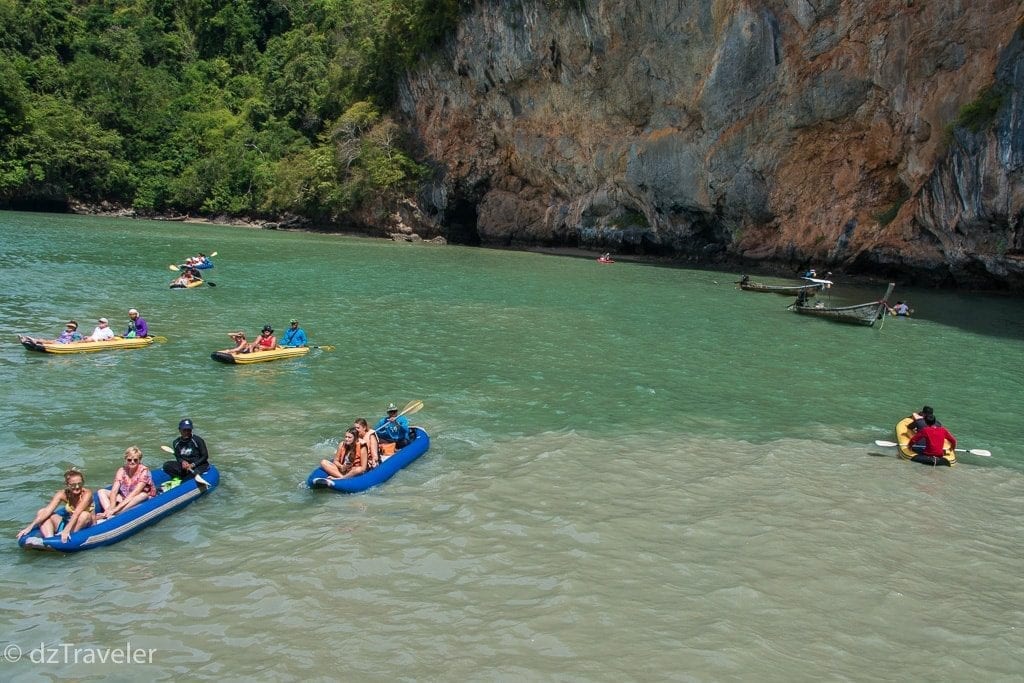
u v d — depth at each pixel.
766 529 10.38
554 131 51.94
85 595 8.38
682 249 46.53
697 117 42.09
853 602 8.66
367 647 7.51
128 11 83.06
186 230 57.78
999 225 29.36
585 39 45.78
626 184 47.38
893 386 18.91
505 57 51.75
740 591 8.74
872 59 35.31
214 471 11.40
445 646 7.55
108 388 16.09
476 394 16.77
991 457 14.09
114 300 26.14
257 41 84.44
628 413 15.76
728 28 38.91
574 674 7.16
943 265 33.97
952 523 10.98
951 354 22.73
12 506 10.45
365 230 63.75
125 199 70.75
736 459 13.23
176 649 7.44
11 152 63.19
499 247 59.56
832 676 7.30
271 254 43.38
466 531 10.01
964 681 7.34
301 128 73.25
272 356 19.12
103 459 12.16
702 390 17.84
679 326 25.69
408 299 29.33
